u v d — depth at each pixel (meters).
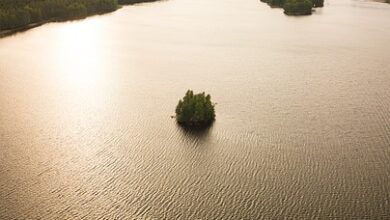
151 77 66.19
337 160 42.78
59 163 41.88
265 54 80.56
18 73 67.38
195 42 89.75
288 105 55.66
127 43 88.00
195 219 34.44
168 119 51.28
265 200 36.66
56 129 48.69
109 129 48.78
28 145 45.09
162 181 39.19
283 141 46.25
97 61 74.62
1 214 34.69
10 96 57.94
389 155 43.84
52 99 57.12
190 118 49.78
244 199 36.78
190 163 41.97
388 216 34.84
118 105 55.31
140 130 48.56
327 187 38.44
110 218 34.53
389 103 56.88
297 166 41.59
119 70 69.62
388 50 84.69
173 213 35.12
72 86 62.00
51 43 86.94
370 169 41.31
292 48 85.31
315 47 86.50
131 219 34.41
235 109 54.19
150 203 36.28
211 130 48.56
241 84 63.28
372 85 63.78
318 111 54.00
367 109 54.84
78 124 49.94
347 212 35.22
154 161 42.38
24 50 81.19
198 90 60.53
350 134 48.09
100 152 43.97
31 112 52.97
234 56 78.88
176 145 45.28
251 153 43.78
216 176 40.00
